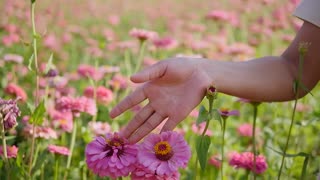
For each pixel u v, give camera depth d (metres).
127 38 4.25
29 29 3.74
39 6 4.85
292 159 1.43
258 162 1.37
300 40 1.04
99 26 4.53
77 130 1.78
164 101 0.96
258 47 3.32
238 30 3.92
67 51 3.59
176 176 0.95
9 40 3.00
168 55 3.32
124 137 0.97
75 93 2.39
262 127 2.17
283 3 4.20
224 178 1.59
